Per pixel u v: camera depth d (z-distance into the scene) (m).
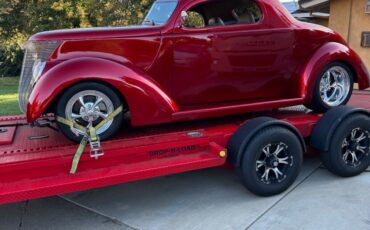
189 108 3.76
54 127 3.71
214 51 3.73
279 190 3.87
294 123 4.09
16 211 3.75
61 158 3.02
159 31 3.53
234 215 3.57
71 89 3.17
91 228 3.43
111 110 3.36
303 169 4.59
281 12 4.01
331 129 4.05
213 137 3.67
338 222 3.40
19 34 13.91
